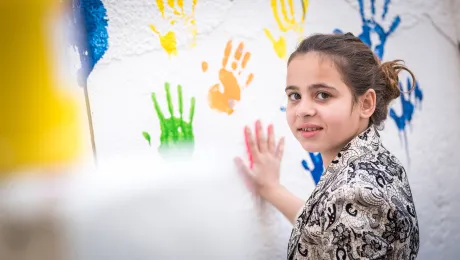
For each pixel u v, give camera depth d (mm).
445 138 1948
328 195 1123
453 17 1959
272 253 1620
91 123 1400
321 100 1223
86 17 1398
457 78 1968
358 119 1223
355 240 1067
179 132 1515
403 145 1860
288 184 1651
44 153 927
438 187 1936
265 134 1615
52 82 1033
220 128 1561
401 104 1853
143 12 1480
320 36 1245
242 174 1572
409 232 1112
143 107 1477
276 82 1644
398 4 1849
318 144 1230
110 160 1419
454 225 1969
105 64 1432
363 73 1209
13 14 992
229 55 1582
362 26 1782
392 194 1115
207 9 1557
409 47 1871
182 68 1524
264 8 1632
